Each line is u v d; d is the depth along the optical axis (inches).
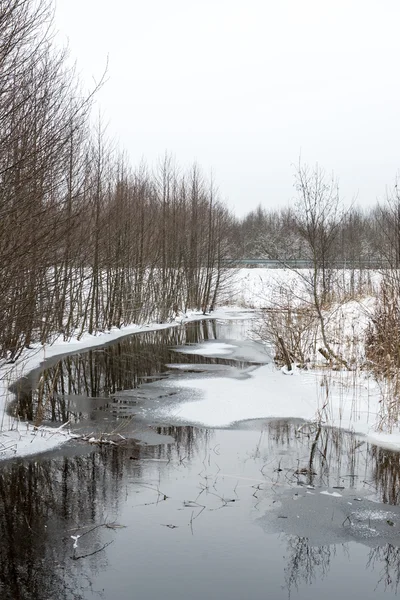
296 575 205.6
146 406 462.9
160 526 244.4
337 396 474.9
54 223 377.1
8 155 318.3
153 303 1186.6
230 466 320.2
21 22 319.6
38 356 708.0
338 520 252.1
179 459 331.9
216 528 243.0
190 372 620.7
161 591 194.7
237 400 479.8
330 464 323.9
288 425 405.7
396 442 364.2
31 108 332.2
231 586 198.4
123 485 290.7
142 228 1112.8
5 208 323.0
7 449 344.2
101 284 946.1
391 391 418.9
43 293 469.1
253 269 1881.2
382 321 511.2
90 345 834.2
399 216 524.7
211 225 1483.8
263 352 777.6
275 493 281.1
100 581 200.8
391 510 262.7
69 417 428.5
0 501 270.7
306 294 749.3
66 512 258.1
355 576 207.0
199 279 1477.6
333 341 605.6
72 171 478.9
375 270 865.5
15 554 219.9
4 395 492.7
